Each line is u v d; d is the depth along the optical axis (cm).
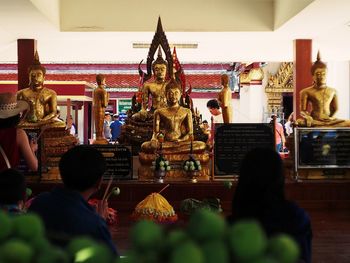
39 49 1183
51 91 821
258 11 950
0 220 151
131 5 945
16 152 454
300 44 1040
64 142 758
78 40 1056
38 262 146
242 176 249
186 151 746
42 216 247
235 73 1889
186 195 709
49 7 858
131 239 154
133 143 870
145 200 566
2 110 450
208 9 948
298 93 1038
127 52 1234
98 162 267
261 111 1777
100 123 895
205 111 2077
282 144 1147
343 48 1198
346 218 652
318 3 742
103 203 401
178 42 1102
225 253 141
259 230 145
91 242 155
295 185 724
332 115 816
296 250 148
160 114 790
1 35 985
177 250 138
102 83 905
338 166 740
